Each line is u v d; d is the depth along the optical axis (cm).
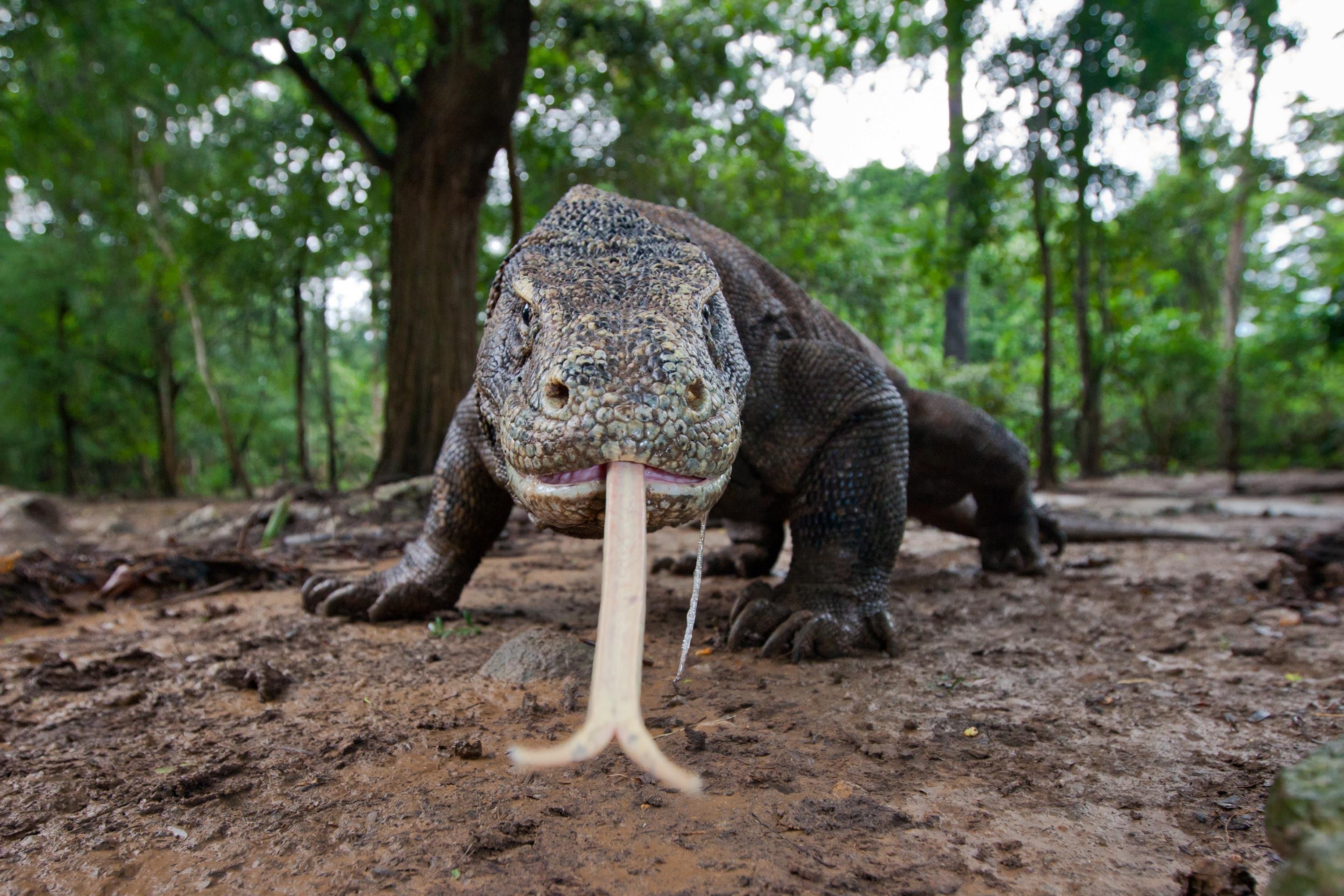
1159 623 70
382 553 125
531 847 31
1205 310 544
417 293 207
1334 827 19
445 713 46
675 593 85
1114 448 490
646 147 306
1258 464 455
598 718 20
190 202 333
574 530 35
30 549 132
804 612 59
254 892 29
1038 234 277
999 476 90
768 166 319
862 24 263
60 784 38
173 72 218
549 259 42
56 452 479
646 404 29
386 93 282
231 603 83
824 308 79
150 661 59
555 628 67
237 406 483
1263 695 50
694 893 28
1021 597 83
